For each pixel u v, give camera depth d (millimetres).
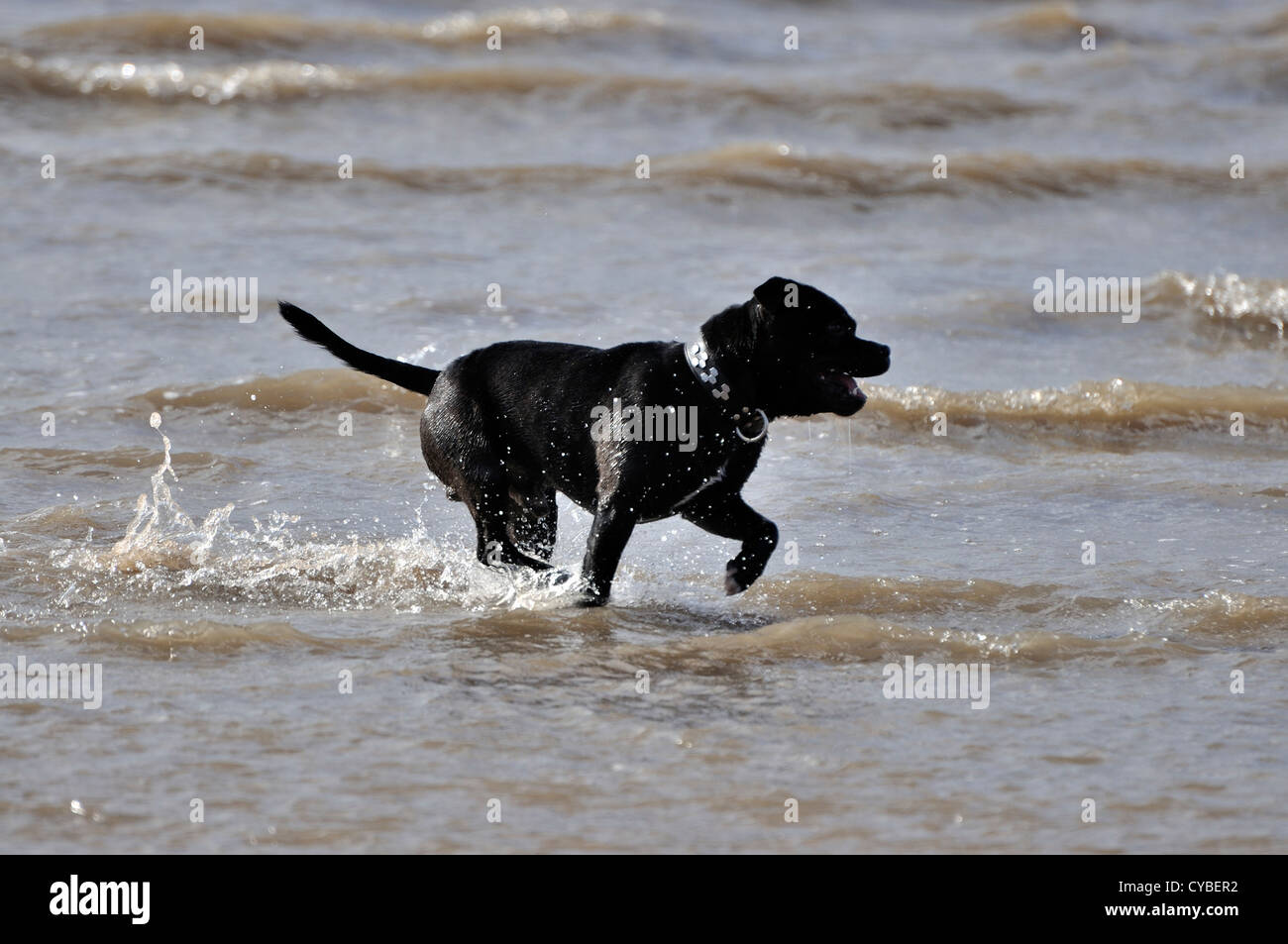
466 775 7734
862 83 30625
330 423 14953
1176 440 15547
